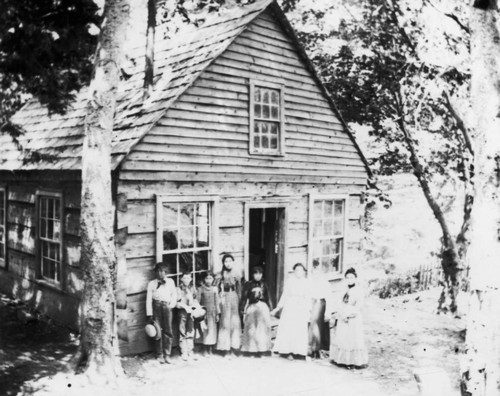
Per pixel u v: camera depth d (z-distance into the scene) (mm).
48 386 7430
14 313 11891
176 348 9773
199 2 12867
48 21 11117
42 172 11172
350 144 13547
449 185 22547
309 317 9789
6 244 13773
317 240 12781
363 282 18297
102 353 7816
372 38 15414
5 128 12742
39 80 11961
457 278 14352
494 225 5621
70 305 10664
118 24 8008
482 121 5777
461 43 11758
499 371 5520
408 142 14930
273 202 11508
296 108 12039
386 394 7988
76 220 10469
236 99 10758
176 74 10391
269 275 12047
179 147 9758
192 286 9719
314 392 7969
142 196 9297
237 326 9688
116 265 8953
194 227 10164
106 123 7922
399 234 25000
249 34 10977
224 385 8070
